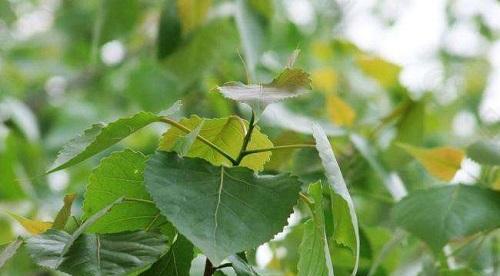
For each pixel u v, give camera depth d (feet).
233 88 2.44
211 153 2.62
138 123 2.49
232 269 2.61
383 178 4.02
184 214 2.36
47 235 2.44
